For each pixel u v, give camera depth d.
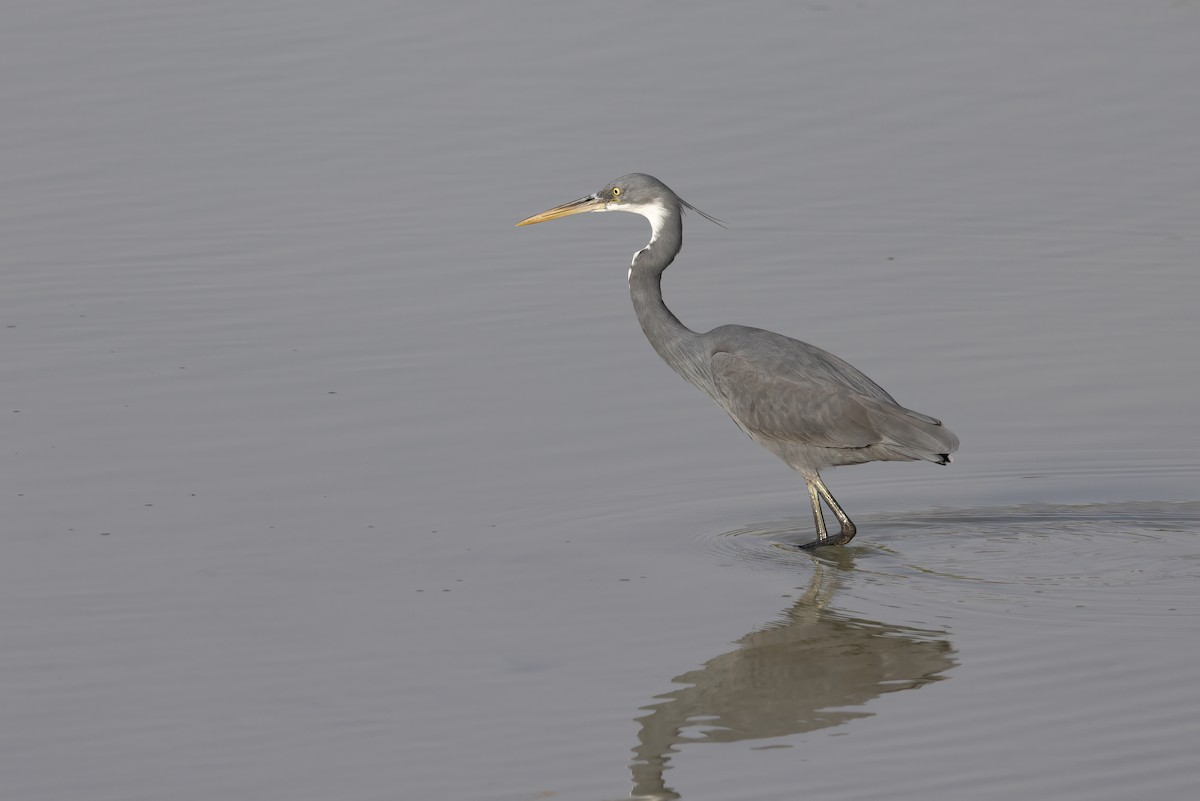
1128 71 27.33
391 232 21.06
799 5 30.95
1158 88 26.48
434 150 23.98
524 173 23.06
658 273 14.73
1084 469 14.57
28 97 26.03
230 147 24.09
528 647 10.97
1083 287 19.36
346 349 17.38
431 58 28.00
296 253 20.36
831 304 18.94
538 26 29.67
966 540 13.12
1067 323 18.22
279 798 8.98
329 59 27.92
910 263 20.22
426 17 30.09
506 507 13.56
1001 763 9.26
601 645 11.01
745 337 13.98
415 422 15.44
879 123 25.16
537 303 18.92
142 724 9.86
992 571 12.41
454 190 22.50
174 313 18.38
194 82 26.80
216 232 21.03
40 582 11.91
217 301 18.77
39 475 13.99
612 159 23.59
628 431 15.36
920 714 9.96
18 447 14.62
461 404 15.92
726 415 15.78
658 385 16.53
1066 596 11.84
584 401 16.08
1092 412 15.79
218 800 8.96
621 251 20.73
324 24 29.73
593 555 12.65
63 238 20.81
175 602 11.62
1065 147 24.17
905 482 14.56
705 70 27.42
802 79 26.98
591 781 9.16
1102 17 30.23
